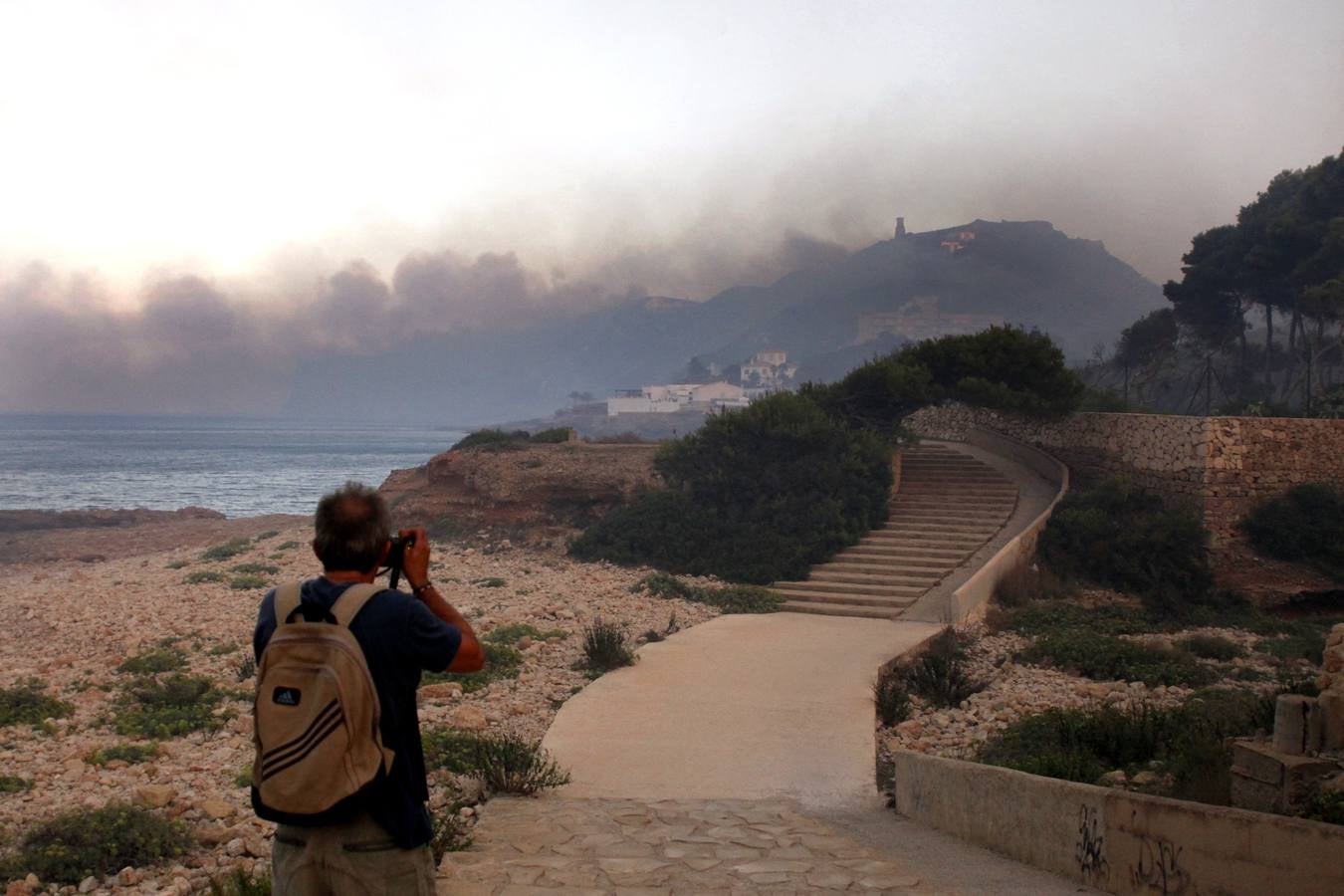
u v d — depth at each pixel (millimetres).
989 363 32875
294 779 3283
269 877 6805
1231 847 5547
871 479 29875
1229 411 41469
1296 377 59188
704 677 15570
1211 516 26078
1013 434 36594
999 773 7766
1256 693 14969
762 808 9227
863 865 7059
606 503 32312
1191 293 60031
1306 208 53750
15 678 16016
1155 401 65125
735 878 6664
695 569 26609
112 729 12922
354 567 3691
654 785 10250
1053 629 21047
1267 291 56094
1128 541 25656
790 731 12523
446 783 10086
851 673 15875
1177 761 9758
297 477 123438
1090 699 15266
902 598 22953
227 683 15477
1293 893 5203
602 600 23391
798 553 25984
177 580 28375
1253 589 24094
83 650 19203
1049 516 27719
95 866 7918
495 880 6551
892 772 11742
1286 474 26812
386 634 3436
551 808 9031
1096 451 31688
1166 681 16391
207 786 10242
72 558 44656
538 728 13234
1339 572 24562
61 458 169875
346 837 3389
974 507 29500
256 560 31547
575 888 6379
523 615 21406
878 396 33750
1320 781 7402
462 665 3586
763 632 19703
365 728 3375
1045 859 7141
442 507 34688
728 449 30922
